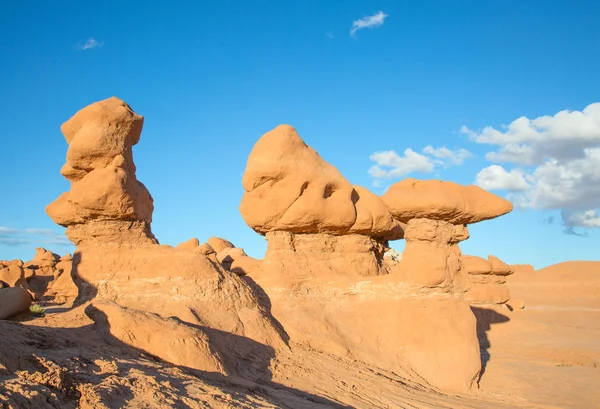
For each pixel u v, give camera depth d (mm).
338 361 15211
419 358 16375
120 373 9359
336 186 18094
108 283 15180
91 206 15703
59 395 7695
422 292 17078
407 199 17219
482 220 17703
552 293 55312
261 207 17641
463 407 13695
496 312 33031
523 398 16453
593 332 31000
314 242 18281
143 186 17203
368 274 18656
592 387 17906
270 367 13648
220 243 27656
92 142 15711
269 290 17078
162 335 11734
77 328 12570
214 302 14836
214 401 9156
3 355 8320
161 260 15305
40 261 43406
